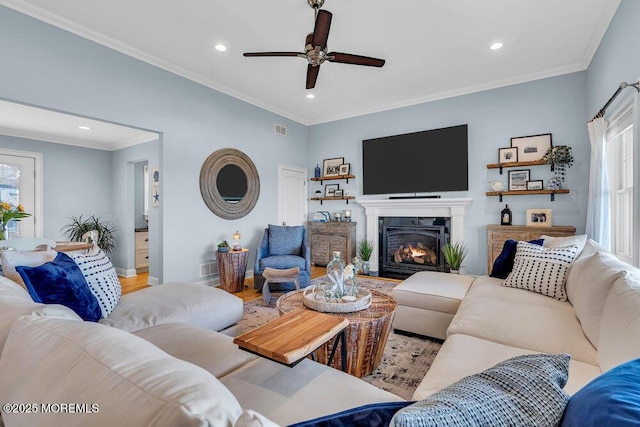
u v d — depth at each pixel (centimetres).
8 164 461
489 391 61
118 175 541
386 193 505
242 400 100
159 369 55
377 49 326
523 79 396
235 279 400
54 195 501
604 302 137
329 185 571
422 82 412
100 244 517
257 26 287
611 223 288
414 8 261
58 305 130
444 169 453
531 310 177
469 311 183
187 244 391
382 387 183
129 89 328
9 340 75
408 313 253
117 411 48
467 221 438
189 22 280
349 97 469
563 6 260
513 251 264
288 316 156
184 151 385
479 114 429
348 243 517
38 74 265
